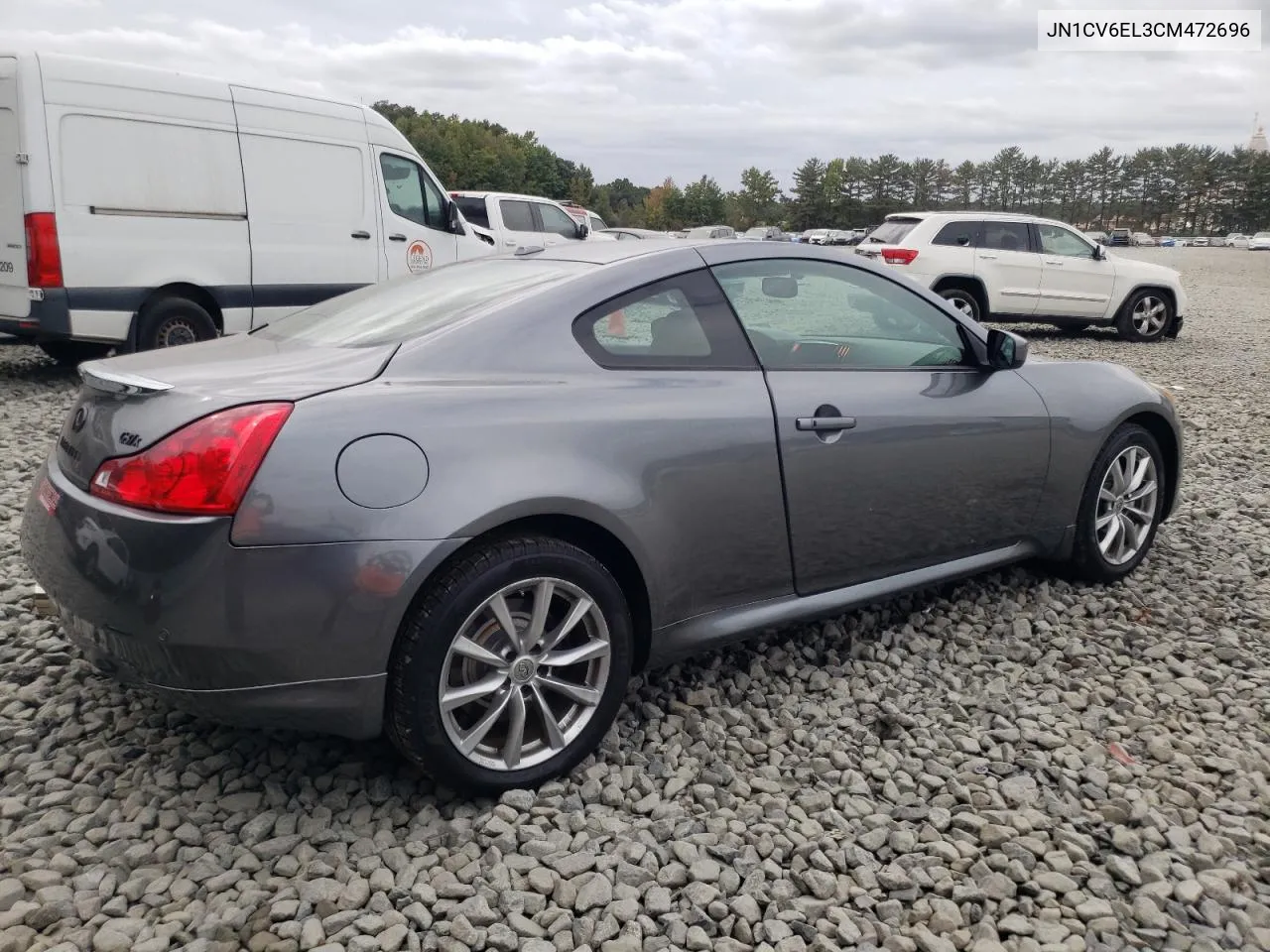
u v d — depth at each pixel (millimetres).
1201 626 4023
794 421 3186
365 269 10016
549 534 2764
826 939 2244
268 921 2246
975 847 2586
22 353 10438
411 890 2354
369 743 2980
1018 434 3824
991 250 13797
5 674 3295
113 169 7922
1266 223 148250
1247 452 7145
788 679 3512
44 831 2539
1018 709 3342
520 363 2797
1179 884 2465
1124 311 14516
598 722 2842
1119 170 159500
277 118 9094
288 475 2357
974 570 3869
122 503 2389
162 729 3025
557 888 2381
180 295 8547
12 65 7461
